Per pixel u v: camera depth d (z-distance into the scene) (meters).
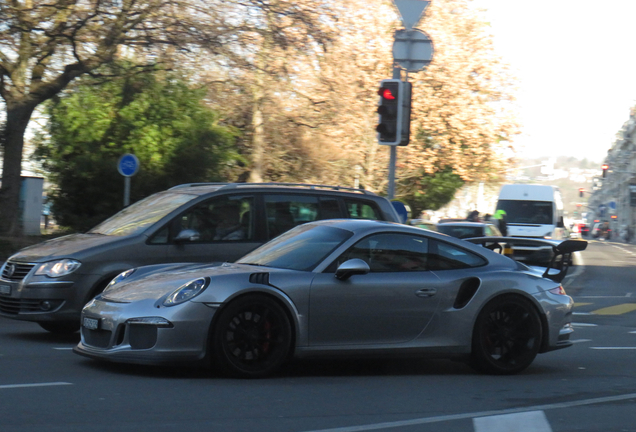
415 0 19.64
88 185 36.88
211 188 13.19
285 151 48.16
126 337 9.12
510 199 43.16
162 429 6.88
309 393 8.73
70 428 6.81
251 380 9.28
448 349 10.07
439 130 51.81
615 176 168.12
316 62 44.72
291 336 9.43
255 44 33.59
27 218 48.06
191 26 31.27
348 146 50.00
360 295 9.66
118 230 12.86
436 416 7.80
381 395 8.80
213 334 9.09
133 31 30.94
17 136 31.47
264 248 10.66
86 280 11.96
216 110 42.47
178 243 12.42
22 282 12.13
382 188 52.06
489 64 53.25
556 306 10.64
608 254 55.59
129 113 36.88
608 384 10.00
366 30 49.59
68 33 29.23
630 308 21.67
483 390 9.33
